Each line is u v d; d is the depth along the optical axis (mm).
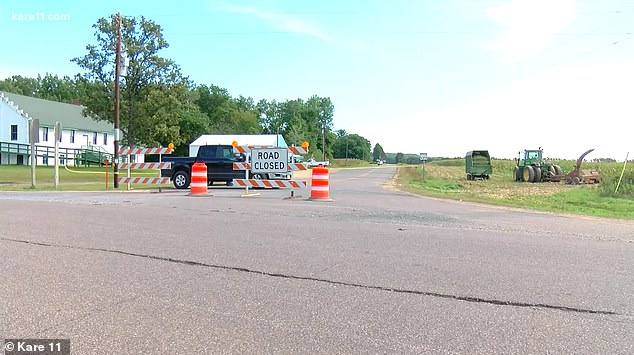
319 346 3969
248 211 12531
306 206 14195
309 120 137000
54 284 5625
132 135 40344
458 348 3939
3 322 4453
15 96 61281
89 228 9453
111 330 4281
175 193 19734
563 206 18719
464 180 47656
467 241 8500
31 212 11891
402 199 18484
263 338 4121
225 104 111938
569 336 4207
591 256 7363
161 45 40594
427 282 5805
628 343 4062
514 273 6258
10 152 55719
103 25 39000
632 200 23328
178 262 6711
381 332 4266
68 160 59969
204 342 4039
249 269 6363
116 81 25469
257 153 17953
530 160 43875
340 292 5406
